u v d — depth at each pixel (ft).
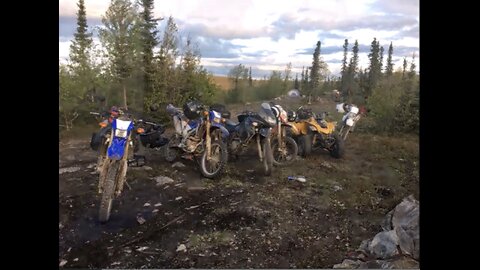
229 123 16.75
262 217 11.61
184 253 9.57
